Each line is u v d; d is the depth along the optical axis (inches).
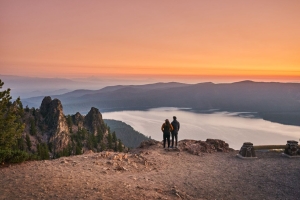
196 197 450.9
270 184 529.3
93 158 657.0
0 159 551.8
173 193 442.9
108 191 406.0
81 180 455.8
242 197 462.9
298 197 465.1
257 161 712.4
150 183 500.4
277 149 861.2
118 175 537.3
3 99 673.6
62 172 502.3
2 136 637.3
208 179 556.4
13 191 378.3
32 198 353.7
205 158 745.6
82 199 359.9
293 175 582.2
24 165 553.6
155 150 819.4
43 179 441.4
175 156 754.2
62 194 375.6
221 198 455.2
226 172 609.9
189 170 621.6
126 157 679.7
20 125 690.8
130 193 406.9
